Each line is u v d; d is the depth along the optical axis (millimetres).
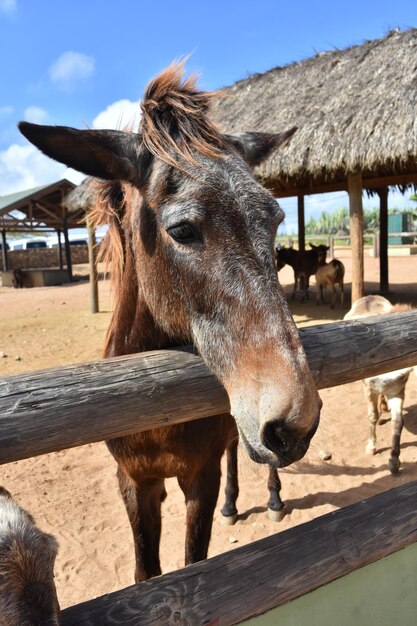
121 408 1539
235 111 10984
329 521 1804
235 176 1725
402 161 7363
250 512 4020
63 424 1430
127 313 2305
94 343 9469
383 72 8375
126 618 1337
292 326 1566
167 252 1808
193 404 1695
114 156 1849
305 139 8242
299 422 1397
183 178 1724
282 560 1618
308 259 13422
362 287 9141
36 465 4871
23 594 1064
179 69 2006
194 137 1778
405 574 1988
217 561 1577
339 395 6305
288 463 1470
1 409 1361
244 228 1646
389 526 1826
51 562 1189
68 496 4320
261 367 1513
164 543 3709
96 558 3543
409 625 2070
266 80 11453
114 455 2422
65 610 1336
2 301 17000
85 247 33906
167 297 1883
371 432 4766
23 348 9141
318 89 9414
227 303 1616
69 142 1811
